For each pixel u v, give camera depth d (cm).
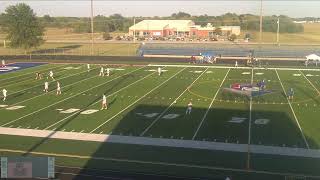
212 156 2388
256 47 8412
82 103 3653
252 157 2362
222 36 11481
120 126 2953
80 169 2198
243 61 6406
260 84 4306
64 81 4722
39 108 3481
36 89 4272
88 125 2981
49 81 4728
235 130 2852
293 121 3055
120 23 15388
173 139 2680
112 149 2502
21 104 3628
